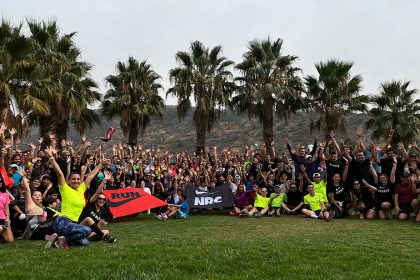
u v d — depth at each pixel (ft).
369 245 25.26
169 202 46.14
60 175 25.43
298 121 198.59
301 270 18.72
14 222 29.66
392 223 36.52
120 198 42.16
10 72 56.03
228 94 83.92
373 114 85.66
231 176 51.11
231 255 21.02
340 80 77.15
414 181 38.45
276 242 26.17
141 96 83.61
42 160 43.01
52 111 63.72
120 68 83.15
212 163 63.72
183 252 21.81
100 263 19.21
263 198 45.39
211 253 21.49
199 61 80.53
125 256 20.75
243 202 46.19
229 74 83.20
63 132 72.79
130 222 39.81
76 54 71.46
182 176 52.11
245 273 18.29
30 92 59.11
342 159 43.78
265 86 76.59
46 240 27.94
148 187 48.01
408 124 81.51
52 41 66.74
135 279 17.16
